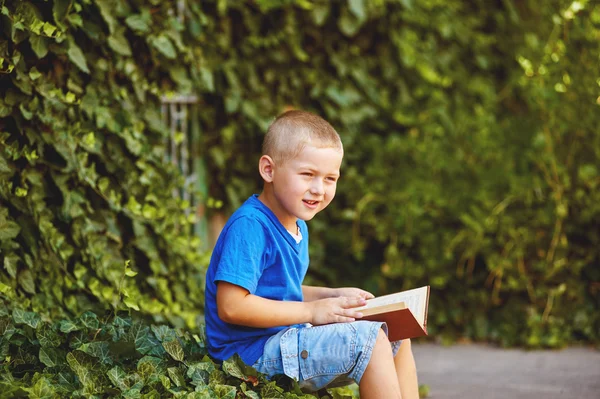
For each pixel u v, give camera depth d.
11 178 4.29
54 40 4.41
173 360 3.50
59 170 4.46
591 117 6.49
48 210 4.42
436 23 7.09
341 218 6.88
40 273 4.35
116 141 4.93
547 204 6.37
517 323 6.28
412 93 7.11
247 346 3.39
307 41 6.78
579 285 6.36
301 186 3.33
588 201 6.29
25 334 3.62
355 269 6.86
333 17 6.82
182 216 5.46
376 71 7.04
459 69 7.22
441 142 6.84
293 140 3.34
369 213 6.74
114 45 4.88
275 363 3.31
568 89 6.60
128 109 5.13
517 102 7.20
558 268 6.31
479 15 7.34
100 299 4.54
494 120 6.84
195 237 5.61
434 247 6.54
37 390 3.08
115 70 5.03
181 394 3.18
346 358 3.19
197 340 3.76
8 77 4.21
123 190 5.02
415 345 6.22
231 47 6.40
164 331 3.73
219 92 6.34
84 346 3.44
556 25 6.81
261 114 6.52
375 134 7.13
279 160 3.37
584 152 6.52
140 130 5.13
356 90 6.92
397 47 7.02
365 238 6.84
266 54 6.53
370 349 3.17
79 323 3.72
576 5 6.77
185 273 5.46
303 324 3.57
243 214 3.37
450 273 6.51
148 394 3.16
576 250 6.40
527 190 6.36
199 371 3.31
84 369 3.29
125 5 5.03
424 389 4.74
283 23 6.55
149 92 5.34
